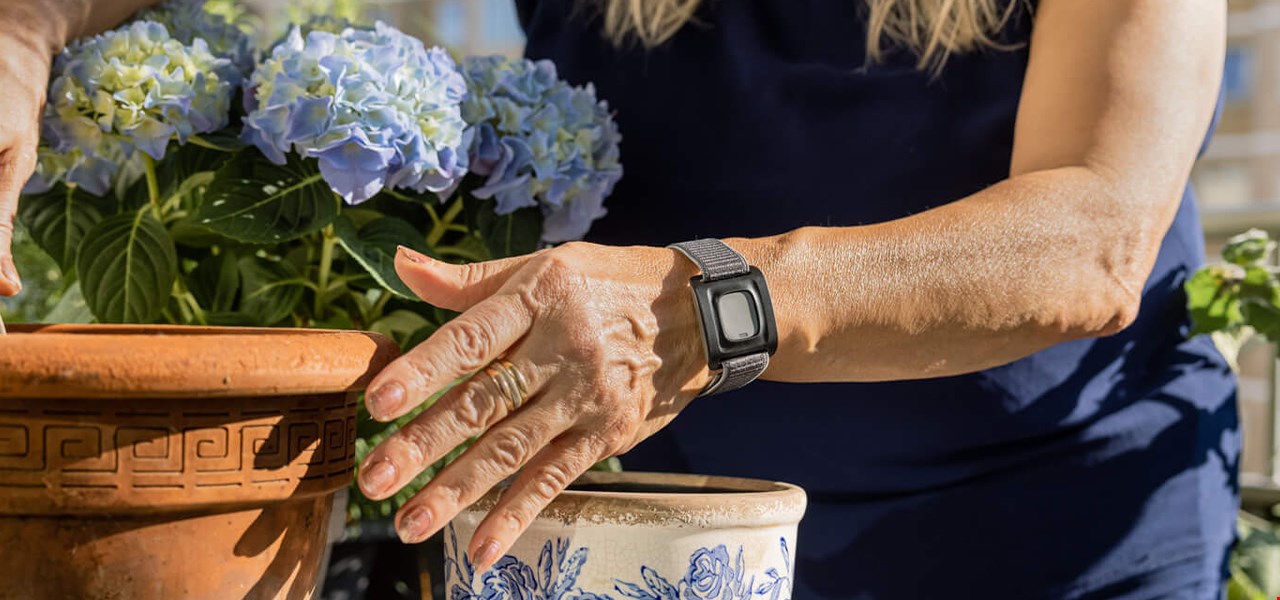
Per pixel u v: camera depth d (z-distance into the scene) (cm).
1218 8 97
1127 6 92
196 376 55
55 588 57
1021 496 116
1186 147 90
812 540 121
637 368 68
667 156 123
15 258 139
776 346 73
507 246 103
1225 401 126
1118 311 84
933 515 117
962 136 114
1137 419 117
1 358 53
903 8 115
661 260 72
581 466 66
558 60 131
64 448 56
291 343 58
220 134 96
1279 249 176
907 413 114
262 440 59
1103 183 85
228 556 60
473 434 62
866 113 116
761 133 118
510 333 63
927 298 77
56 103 90
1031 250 81
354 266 101
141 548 58
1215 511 123
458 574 66
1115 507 117
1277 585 158
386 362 63
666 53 124
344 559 90
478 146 99
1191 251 125
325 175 89
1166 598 120
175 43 93
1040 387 114
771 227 119
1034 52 99
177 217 103
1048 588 117
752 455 120
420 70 94
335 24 104
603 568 62
